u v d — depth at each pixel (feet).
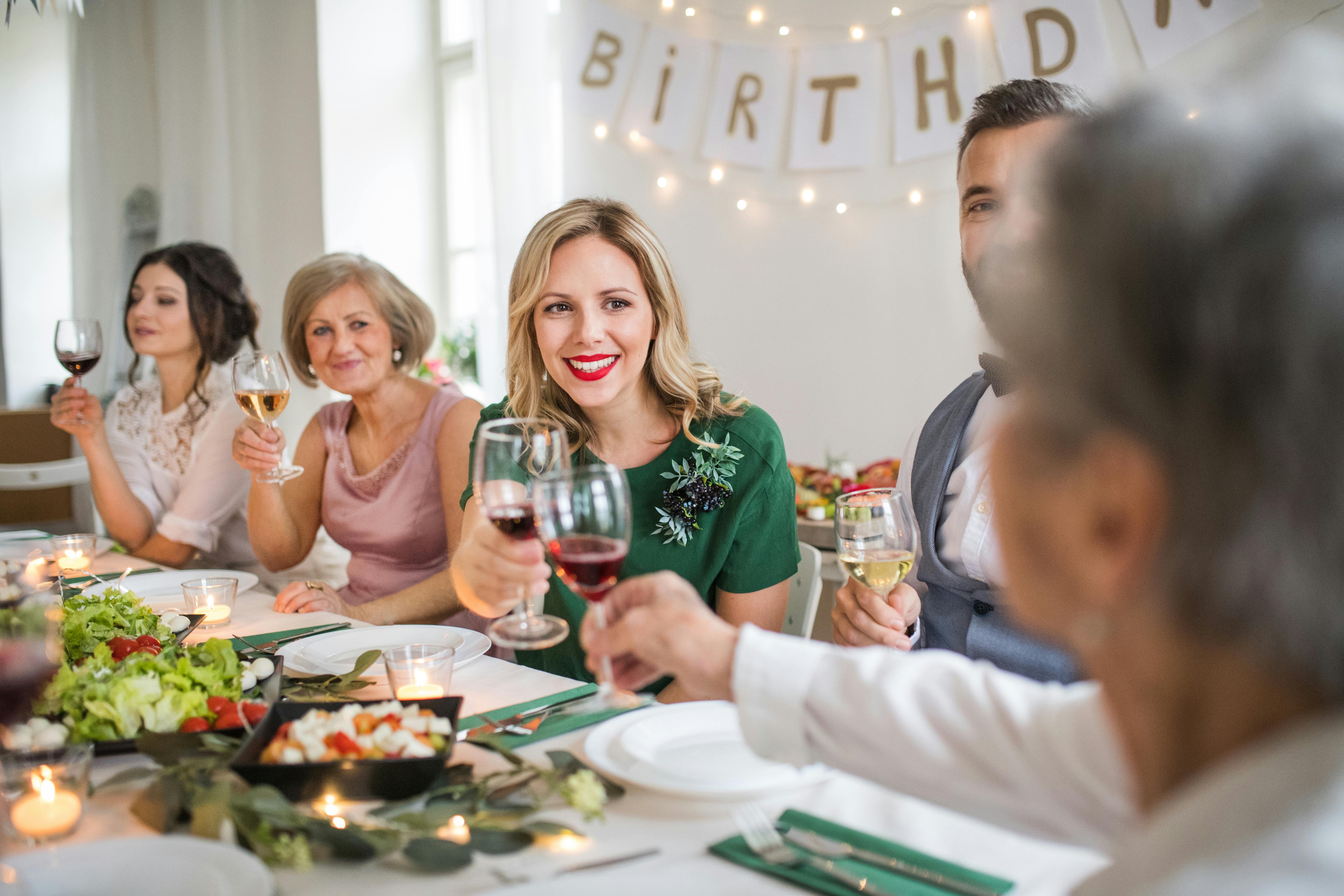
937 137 9.48
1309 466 1.17
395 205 14.46
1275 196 1.20
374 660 4.07
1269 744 1.24
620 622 2.92
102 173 17.74
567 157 12.17
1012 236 1.51
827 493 9.43
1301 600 1.18
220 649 3.87
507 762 3.33
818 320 10.45
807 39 10.17
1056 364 1.36
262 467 6.67
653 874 2.52
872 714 2.45
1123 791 2.07
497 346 12.47
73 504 16.89
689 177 11.14
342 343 7.66
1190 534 1.24
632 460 5.78
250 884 2.31
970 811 2.34
